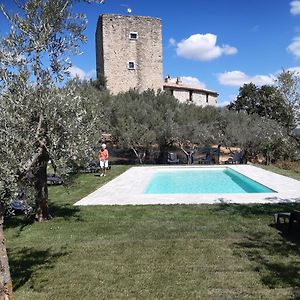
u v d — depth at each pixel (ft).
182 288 16.07
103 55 138.72
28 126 18.29
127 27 140.36
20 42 16.74
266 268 18.24
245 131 97.40
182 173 74.84
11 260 20.53
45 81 18.51
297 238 23.44
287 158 77.36
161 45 146.30
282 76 32.35
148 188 51.24
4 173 15.55
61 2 16.46
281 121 34.81
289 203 34.30
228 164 85.15
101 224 28.07
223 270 18.08
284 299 14.75
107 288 16.35
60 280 17.49
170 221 28.35
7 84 18.07
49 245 23.20
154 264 19.17
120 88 140.36
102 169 62.54
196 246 22.04
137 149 97.09
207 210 31.83
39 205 29.40
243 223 27.27
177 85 167.63
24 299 15.52
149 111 103.30
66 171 22.97
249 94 171.22
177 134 96.63
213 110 116.47
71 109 22.27
